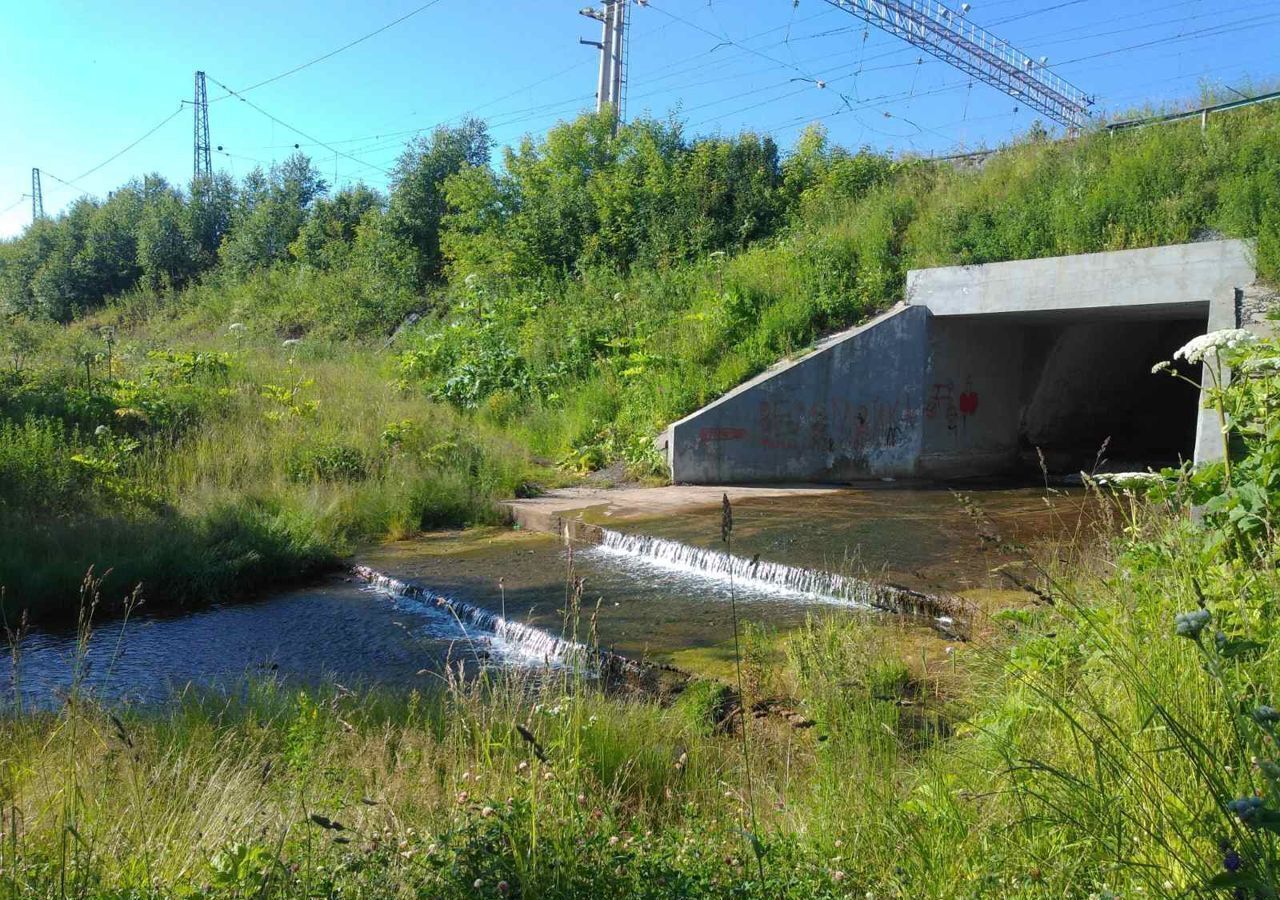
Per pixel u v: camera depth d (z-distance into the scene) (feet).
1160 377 76.54
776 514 45.14
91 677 25.89
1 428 44.86
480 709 16.51
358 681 24.94
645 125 87.61
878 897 10.07
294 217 113.09
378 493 45.80
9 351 64.23
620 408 60.49
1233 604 12.96
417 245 96.07
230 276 108.37
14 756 15.21
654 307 67.41
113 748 15.30
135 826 11.52
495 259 82.23
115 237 120.06
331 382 65.05
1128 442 76.43
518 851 9.88
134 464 45.01
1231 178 49.14
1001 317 59.36
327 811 12.17
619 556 39.68
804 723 16.31
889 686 19.86
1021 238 55.47
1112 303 49.62
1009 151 66.90
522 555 40.09
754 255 68.08
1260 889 7.10
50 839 11.27
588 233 81.46
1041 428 69.87
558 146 87.51
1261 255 43.50
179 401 53.16
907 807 11.71
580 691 18.03
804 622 28.25
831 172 76.48
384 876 9.86
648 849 11.11
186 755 15.49
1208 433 38.11
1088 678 13.44
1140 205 51.52
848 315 61.46
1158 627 12.82
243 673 25.53
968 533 39.55
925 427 61.57
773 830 12.41
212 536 37.83
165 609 33.55
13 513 37.63
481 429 59.88
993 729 13.64
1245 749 9.38
